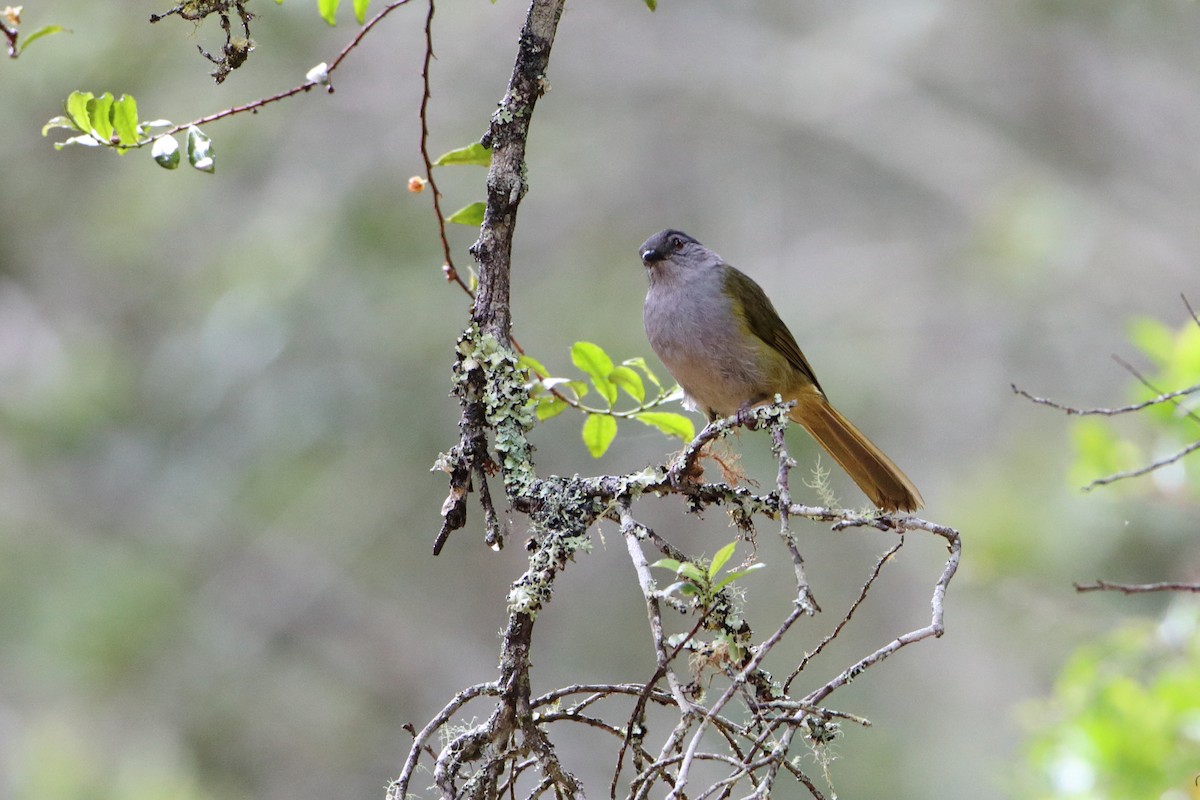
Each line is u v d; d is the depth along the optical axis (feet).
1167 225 58.49
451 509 16.02
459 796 14.33
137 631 45.39
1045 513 32.42
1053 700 26.07
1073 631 34.45
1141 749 23.47
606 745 47.91
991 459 47.42
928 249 58.13
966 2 59.67
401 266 49.26
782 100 59.11
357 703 48.70
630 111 58.80
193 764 44.47
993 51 60.54
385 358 48.19
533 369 16.55
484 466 16.05
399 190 50.31
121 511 47.67
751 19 60.54
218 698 46.32
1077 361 55.26
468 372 16.08
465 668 50.14
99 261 50.34
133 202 49.34
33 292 50.31
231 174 50.31
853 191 59.98
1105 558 32.04
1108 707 24.18
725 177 58.80
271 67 50.90
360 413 48.01
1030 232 56.08
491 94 52.95
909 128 59.62
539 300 52.47
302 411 47.73
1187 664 25.07
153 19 16.07
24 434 47.91
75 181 51.01
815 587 48.42
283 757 47.01
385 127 51.62
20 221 50.62
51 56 48.08
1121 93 60.29
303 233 49.08
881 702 47.19
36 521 46.73
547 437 48.67
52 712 43.52
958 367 55.77
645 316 25.18
